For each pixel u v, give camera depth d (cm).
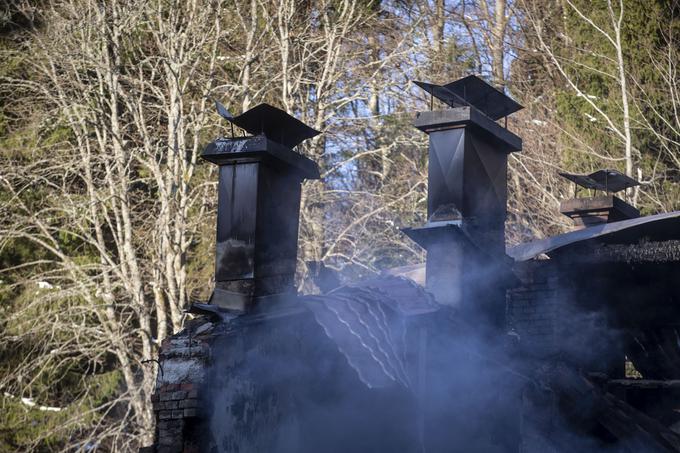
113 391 1872
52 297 1759
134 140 1839
